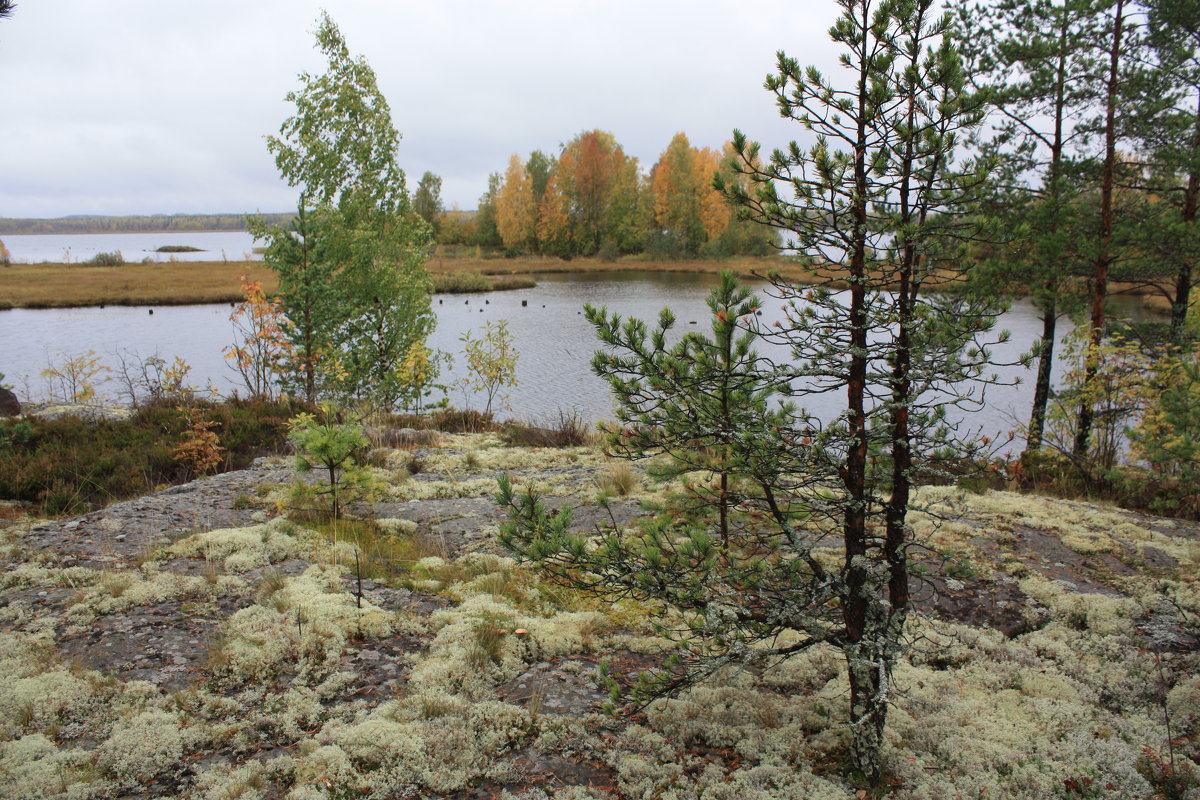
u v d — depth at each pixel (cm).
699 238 8300
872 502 350
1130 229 1234
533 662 445
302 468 677
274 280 5403
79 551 563
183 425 1022
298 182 1653
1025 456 984
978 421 1691
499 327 1605
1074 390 1095
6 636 431
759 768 337
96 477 824
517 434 1138
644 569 366
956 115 325
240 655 421
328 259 1522
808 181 346
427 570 580
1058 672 439
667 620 498
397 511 737
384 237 1669
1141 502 832
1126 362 1030
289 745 354
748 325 388
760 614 356
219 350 2669
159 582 508
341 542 616
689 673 358
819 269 354
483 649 438
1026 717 393
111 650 425
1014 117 1271
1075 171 1287
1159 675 426
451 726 364
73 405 1249
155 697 383
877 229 333
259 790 318
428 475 888
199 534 601
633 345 384
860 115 339
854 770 344
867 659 336
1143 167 1288
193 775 329
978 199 340
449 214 10888
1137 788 335
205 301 4422
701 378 371
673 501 464
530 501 391
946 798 322
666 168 8362
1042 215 1230
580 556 371
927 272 338
